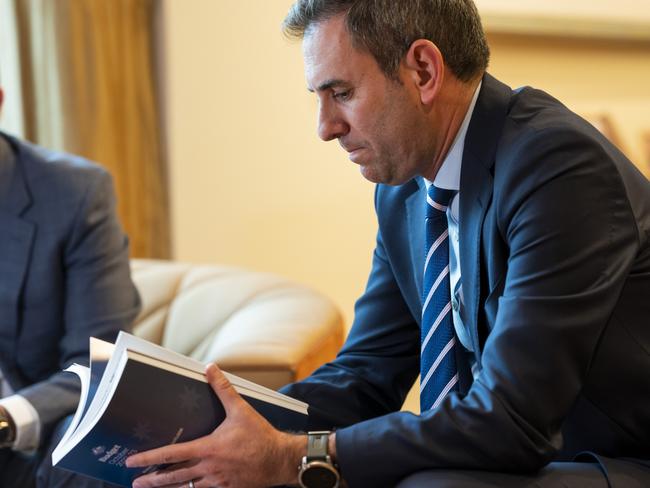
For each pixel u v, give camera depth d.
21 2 3.09
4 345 1.96
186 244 3.37
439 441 1.19
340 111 1.34
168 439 1.23
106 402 1.15
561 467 1.24
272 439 1.24
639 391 1.29
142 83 3.29
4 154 2.00
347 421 1.57
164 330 2.43
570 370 1.19
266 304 2.32
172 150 3.32
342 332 2.24
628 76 3.79
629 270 1.26
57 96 3.09
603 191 1.24
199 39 3.31
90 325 1.94
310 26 1.32
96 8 3.15
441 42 1.32
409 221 1.58
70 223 1.97
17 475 1.80
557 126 1.28
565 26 3.61
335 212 3.53
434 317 1.49
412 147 1.35
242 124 3.38
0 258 1.96
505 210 1.28
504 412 1.17
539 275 1.21
